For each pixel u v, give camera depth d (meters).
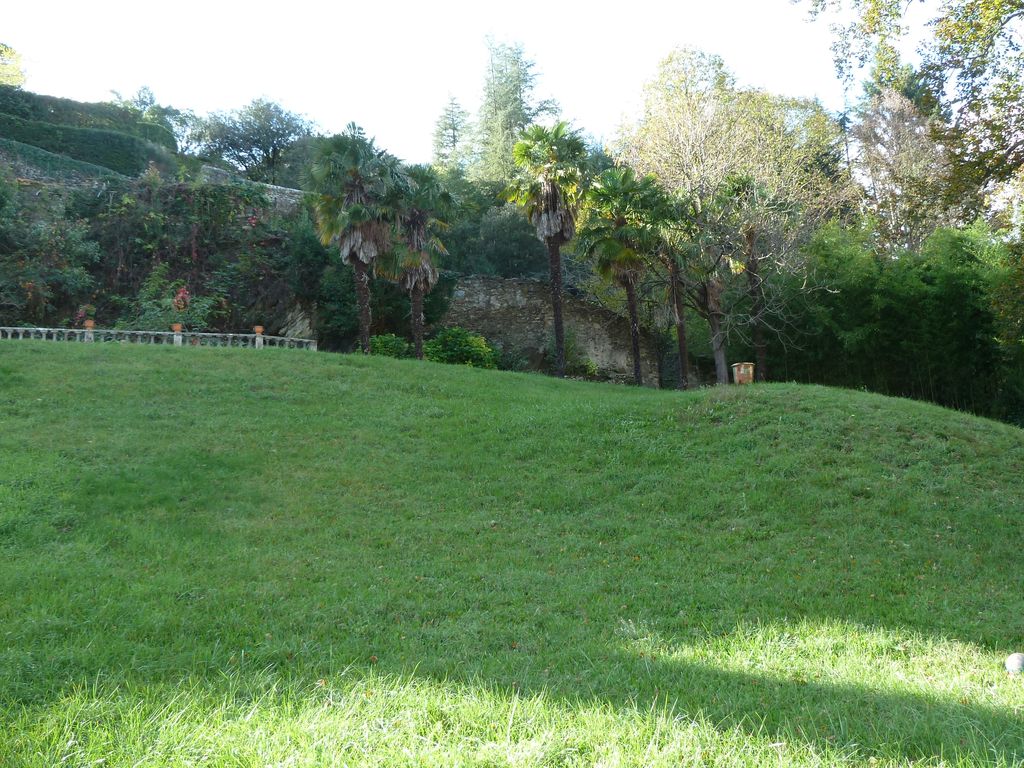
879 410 14.18
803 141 35.00
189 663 5.13
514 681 4.88
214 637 5.84
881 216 32.75
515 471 12.40
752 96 32.69
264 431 13.68
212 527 9.48
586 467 12.46
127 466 11.35
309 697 4.32
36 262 27.19
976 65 12.91
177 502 10.28
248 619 6.32
